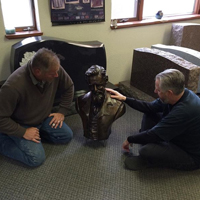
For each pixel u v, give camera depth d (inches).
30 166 60.7
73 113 87.1
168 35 117.2
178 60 80.4
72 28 88.6
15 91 51.3
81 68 84.9
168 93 49.5
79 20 87.9
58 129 66.2
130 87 103.0
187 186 55.8
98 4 89.0
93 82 57.1
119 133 76.1
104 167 61.2
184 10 124.3
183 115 49.5
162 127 51.6
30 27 85.8
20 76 52.2
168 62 81.5
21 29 84.5
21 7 81.7
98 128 63.4
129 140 58.8
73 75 84.5
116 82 111.7
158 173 59.6
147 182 56.7
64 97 67.6
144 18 112.3
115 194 53.2
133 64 100.5
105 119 62.4
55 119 65.9
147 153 55.6
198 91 95.3
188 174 59.4
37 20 83.3
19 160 60.2
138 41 108.4
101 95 59.2
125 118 85.4
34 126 63.9
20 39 81.0
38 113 60.6
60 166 61.2
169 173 59.6
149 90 94.3
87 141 71.5
